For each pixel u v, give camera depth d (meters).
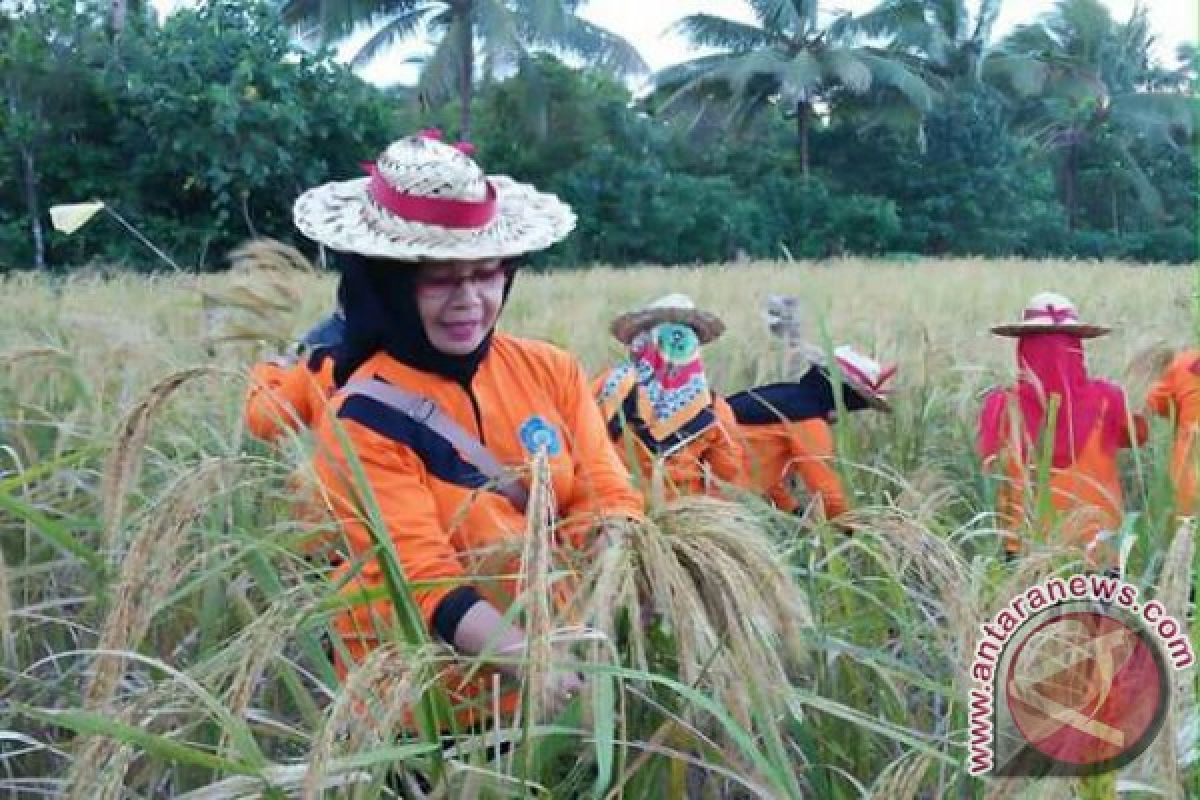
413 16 38.94
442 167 2.75
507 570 2.57
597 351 7.89
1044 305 4.79
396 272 2.77
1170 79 63.97
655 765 2.33
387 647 1.96
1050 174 56.22
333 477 2.65
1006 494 3.94
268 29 34.28
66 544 2.39
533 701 1.92
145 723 2.00
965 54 52.62
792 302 6.52
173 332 6.20
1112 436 4.75
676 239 42.91
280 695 3.01
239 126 31.50
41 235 31.70
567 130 43.72
